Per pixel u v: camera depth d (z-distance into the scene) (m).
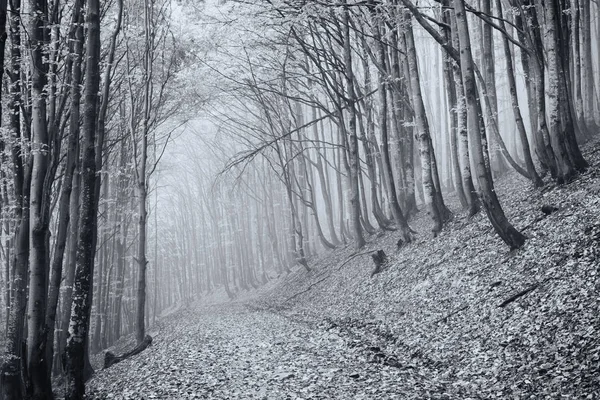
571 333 8.62
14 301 12.65
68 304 19.44
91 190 10.85
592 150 18.34
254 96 33.53
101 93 18.19
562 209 13.81
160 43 23.62
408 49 20.39
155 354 16.77
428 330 12.56
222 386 10.03
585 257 10.69
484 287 12.98
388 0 19.77
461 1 13.76
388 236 26.38
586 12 25.81
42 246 11.84
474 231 17.50
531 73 20.44
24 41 13.45
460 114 18.69
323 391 8.87
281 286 38.56
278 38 25.53
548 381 7.68
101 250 32.12
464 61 13.79
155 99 26.02
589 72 25.73
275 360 12.02
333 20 22.83
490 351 9.75
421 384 8.91
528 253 12.87
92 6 10.89
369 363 10.77
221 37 24.23
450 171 37.28
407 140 27.30
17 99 14.39
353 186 27.61
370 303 18.38
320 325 17.02
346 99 25.12
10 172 16.36
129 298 43.06
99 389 12.79
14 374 12.31
